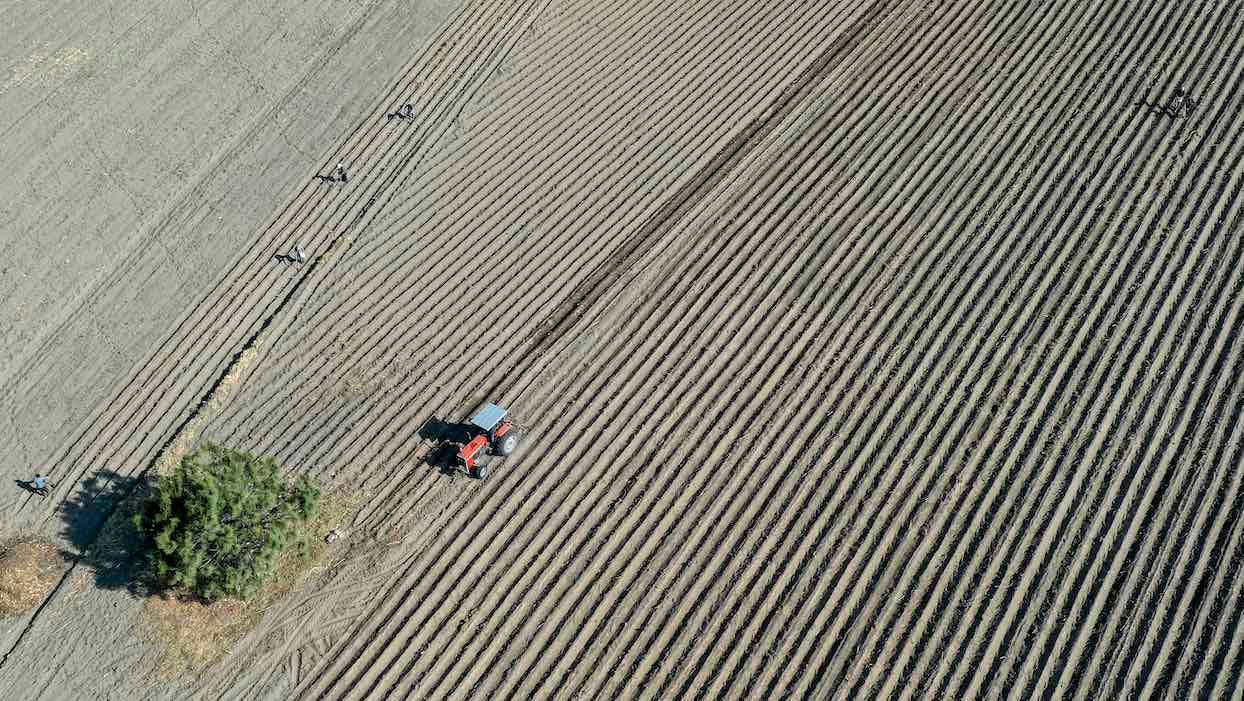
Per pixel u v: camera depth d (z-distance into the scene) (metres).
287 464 18.91
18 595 17.00
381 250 22.78
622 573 16.83
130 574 17.33
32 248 23.00
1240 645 14.80
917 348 19.58
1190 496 16.56
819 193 23.25
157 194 24.17
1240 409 17.59
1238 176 21.80
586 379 20.05
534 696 15.54
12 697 15.98
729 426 18.80
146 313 21.75
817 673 15.33
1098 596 15.59
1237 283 19.66
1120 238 20.97
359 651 16.33
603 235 22.89
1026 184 22.61
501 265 22.38
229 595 16.48
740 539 17.06
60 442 19.56
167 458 18.95
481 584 16.95
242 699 15.88
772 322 20.58
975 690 14.88
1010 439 17.80
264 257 22.77
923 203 22.56
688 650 15.80
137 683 16.06
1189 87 24.27
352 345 20.97
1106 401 18.11
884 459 17.84
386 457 18.98
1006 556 16.27
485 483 18.44
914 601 15.91
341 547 17.70
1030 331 19.50
